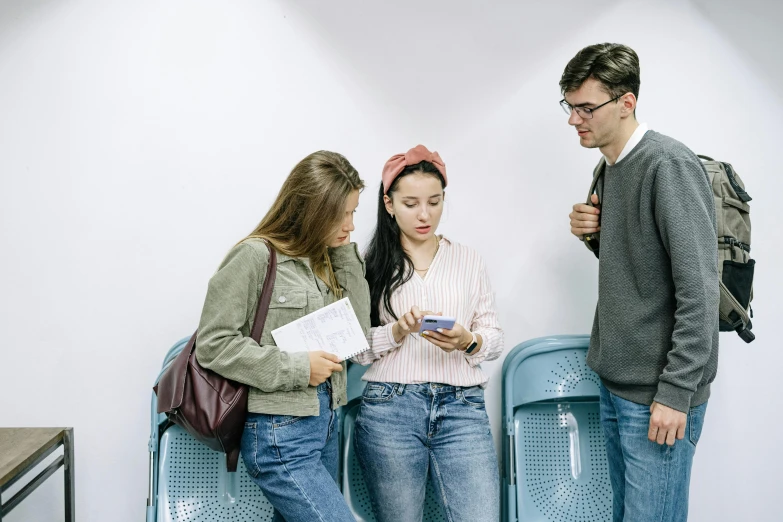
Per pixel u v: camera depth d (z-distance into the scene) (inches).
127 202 87.0
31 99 85.3
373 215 91.4
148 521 80.7
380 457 73.6
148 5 86.0
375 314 77.7
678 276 62.7
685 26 92.8
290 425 63.3
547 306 93.9
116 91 86.1
